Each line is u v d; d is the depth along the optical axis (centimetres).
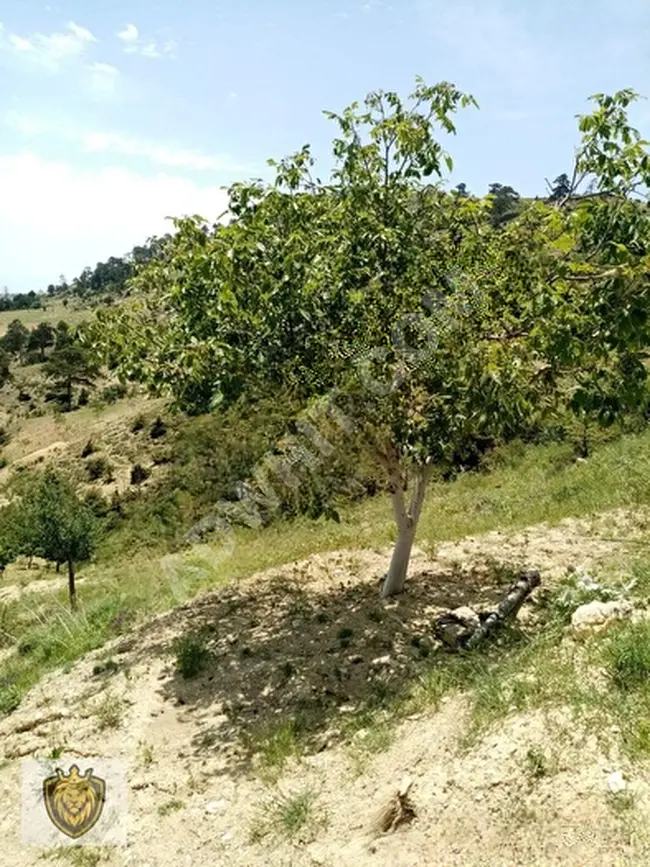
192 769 555
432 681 557
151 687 702
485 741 448
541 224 585
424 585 816
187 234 622
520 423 603
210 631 816
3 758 652
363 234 610
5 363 10519
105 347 722
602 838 344
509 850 362
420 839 391
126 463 4653
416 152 673
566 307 493
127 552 2625
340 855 405
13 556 2888
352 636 716
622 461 1291
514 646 579
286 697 630
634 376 511
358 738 528
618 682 462
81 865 477
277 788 500
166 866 453
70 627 1036
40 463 5419
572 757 403
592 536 935
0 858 508
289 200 667
